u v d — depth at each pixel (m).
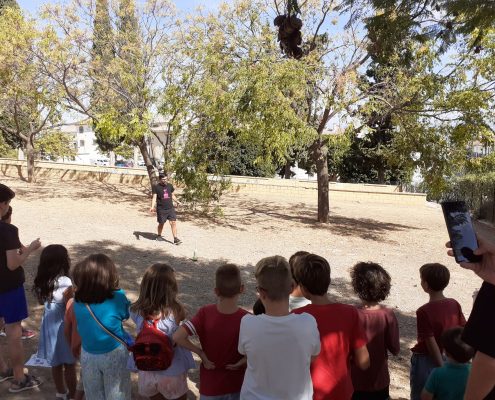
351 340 3.21
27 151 23.84
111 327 3.58
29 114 23.19
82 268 3.60
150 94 17.88
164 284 3.63
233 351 3.46
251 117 13.43
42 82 17.91
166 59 17.80
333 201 24.62
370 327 3.65
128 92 17.97
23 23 16.92
